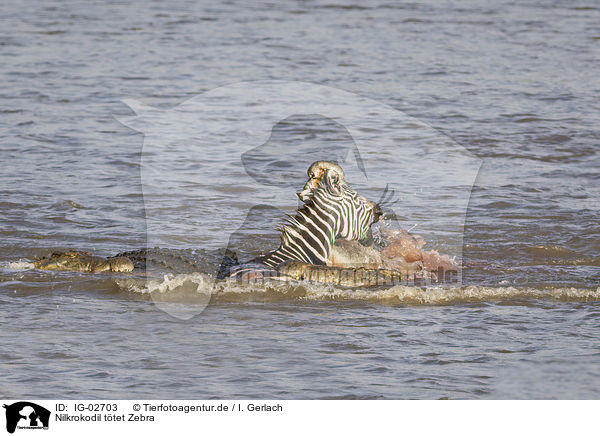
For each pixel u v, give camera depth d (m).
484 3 133.75
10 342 24.66
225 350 24.38
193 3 133.12
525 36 104.44
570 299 29.97
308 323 26.91
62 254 33.22
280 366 23.17
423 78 79.38
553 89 74.75
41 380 21.98
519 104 68.50
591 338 25.53
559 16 120.62
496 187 46.75
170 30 108.00
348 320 27.25
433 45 98.31
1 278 31.12
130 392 21.42
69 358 23.56
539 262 35.25
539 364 23.36
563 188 47.03
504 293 30.44
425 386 21.88
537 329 26.42
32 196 43.28
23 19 113.25
